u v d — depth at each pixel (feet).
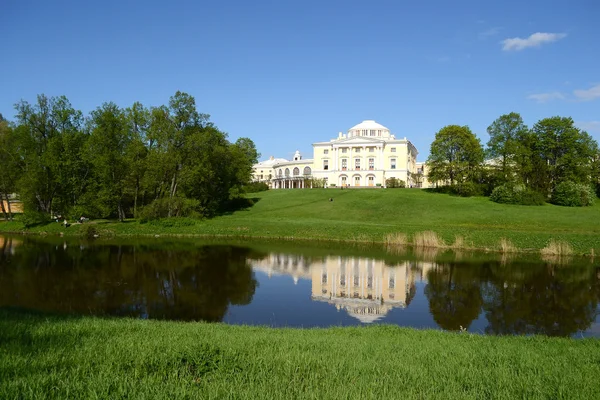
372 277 83.56
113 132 167.02
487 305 63.67
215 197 204.13
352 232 143.23
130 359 22.98
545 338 39.22
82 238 140.77
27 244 124.36
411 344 32.22
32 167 160.04
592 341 37.19
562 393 20.66
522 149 232.73
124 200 191.21
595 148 241.35
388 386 20.92
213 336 31.40
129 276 80.53
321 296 68.03
